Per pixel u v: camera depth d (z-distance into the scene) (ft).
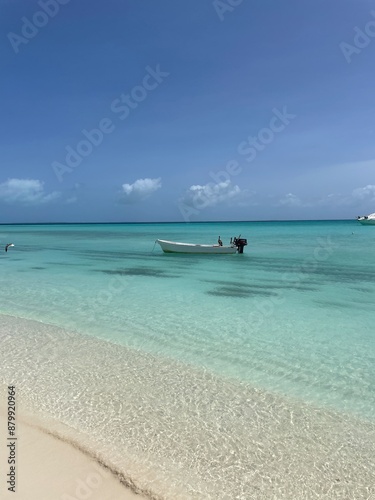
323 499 17.15
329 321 45.78
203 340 38.75
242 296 59.93
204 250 118.93
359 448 20.86
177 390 27.32
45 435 21.15
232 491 17.46
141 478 18.01
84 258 116.06
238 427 22.63
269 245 160.15
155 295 60.80
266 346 37.06
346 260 104.78
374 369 31.68
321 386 28.45
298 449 20.66
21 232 358.43
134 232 327.88
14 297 58.85
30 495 16.14
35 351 34.73
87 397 25.95
